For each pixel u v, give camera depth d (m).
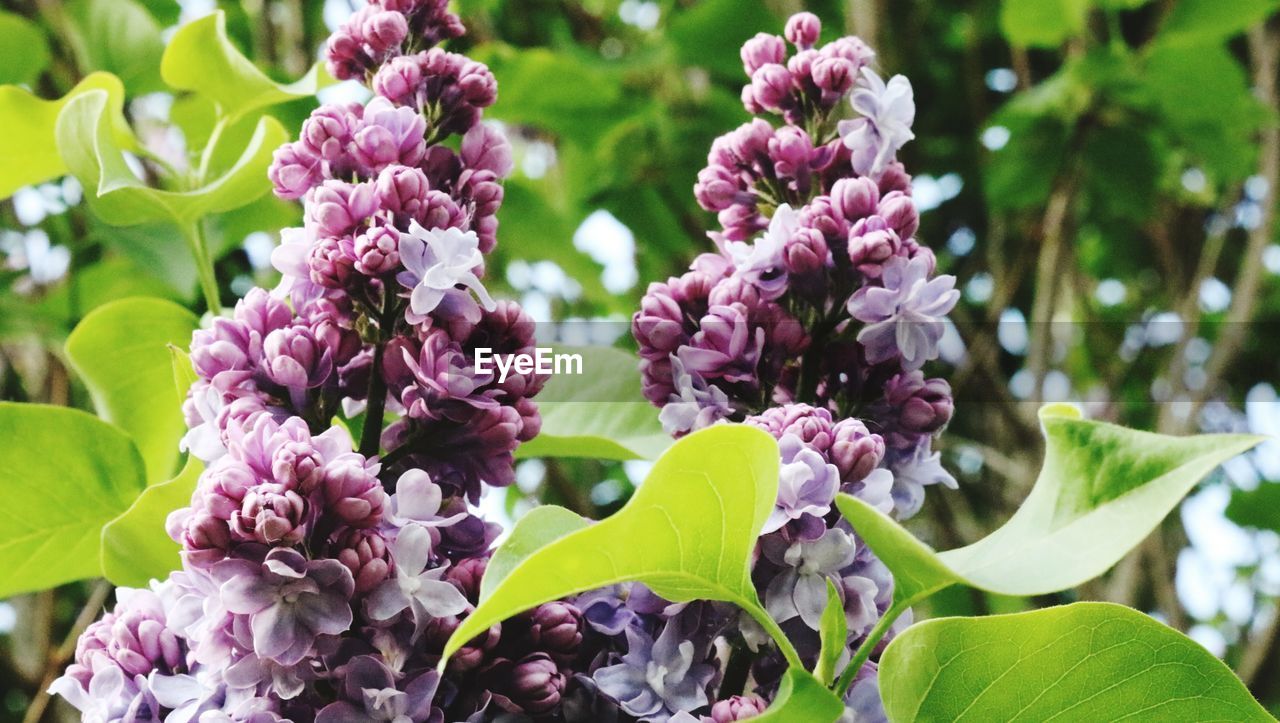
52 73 0.89
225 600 0.50
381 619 0.51
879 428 0.56
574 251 0.97
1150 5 1.15
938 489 1.16
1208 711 0.53
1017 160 1.11
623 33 1.41
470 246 0.53
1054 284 1.10
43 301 0.95
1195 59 1.04
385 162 0.55
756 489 0.50
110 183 0.61
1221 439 0.52
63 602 1.07
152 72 0.78
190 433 0.54
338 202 0.53
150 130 0.84
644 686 0.52
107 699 0.53
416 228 0.53
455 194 0.56
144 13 0.78
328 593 0.51
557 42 1.21
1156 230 1.42
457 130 0.57
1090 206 1.29
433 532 0.53
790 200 0.58
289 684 0.51
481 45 1.08
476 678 0.53
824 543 0.52
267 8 1.00
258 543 0.50
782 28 1.05
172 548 0.58
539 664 0.52
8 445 0.62
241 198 0.65
